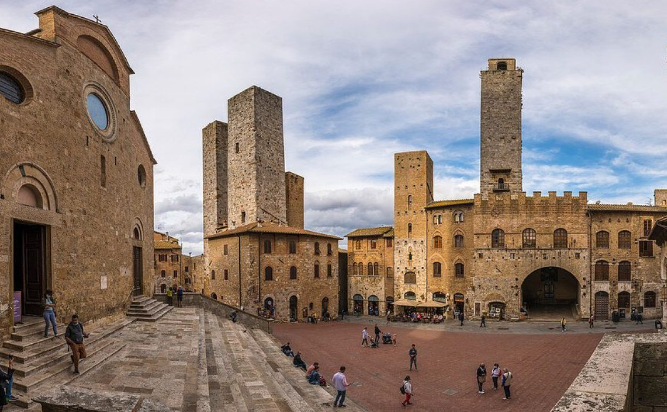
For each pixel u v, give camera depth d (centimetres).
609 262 5672
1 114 1781
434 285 6600
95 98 2609
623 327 5019
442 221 6544
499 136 6488
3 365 1518
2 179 1775
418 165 6975
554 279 6306
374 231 7812
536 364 3375
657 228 3372
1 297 1727
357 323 6250
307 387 2492
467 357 3691
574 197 5769
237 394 1700
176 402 1372
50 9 2189
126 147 3025
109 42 2798
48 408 809
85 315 2366
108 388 1477
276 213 7038
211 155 7631
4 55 1873
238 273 5962
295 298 6331
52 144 2106
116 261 2802
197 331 2634
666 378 1127
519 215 5866
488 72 6569
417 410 2444
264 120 6906
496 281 5866
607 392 802
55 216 2106
